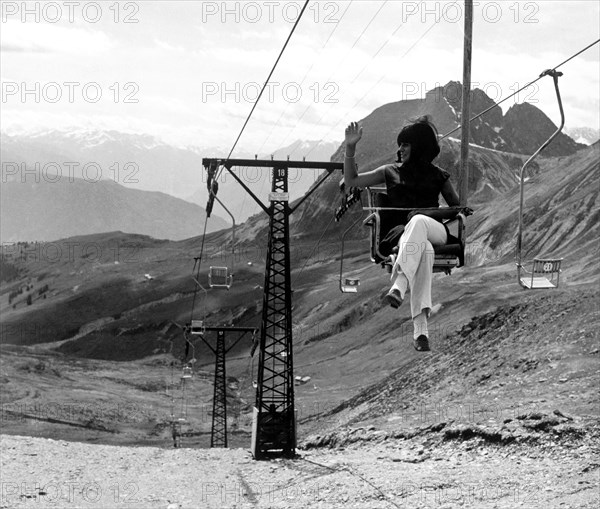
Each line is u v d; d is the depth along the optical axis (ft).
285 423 142.92
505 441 108.47
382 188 28.45
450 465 103.24
